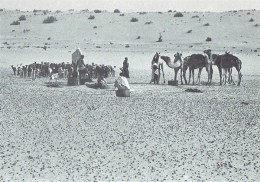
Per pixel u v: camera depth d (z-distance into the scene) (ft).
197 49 296.30
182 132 78.18
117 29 390.01
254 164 59.62
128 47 313.32
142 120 89.20
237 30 372.17
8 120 88.17
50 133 76.79
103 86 151.43
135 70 232.53
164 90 144.46
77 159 61.00
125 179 52.54
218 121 88.84
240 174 55.16
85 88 150.20
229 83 167.43
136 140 71.92
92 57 273.13
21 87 151.64
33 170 55.93
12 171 55.57
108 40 353.92
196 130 79.92
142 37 362.74
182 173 55.16
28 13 487.61
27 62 260.21
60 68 199.31
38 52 289.33
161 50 295.28
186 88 151.23
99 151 65.21
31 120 88.43
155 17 431.02
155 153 64.23
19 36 375.86
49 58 272.92
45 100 117.70
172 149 66.59
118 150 65.77
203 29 378.53
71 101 116.06
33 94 131.03
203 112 99.71
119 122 86.84
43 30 395.55
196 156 63.00
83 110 101.35
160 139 72.79
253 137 75.00
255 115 96.27
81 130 79.25
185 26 392.27
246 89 149.69
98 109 102.89
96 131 78.54
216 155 63.67
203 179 52.95
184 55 265.95
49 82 171.32
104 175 54.03
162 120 89.40
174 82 162.91
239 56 272.31
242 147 68.33
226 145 69.41
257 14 425.28
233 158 62.28
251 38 345.92
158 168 57.16
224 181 52.42
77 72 161.99
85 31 386.93
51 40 351.87
